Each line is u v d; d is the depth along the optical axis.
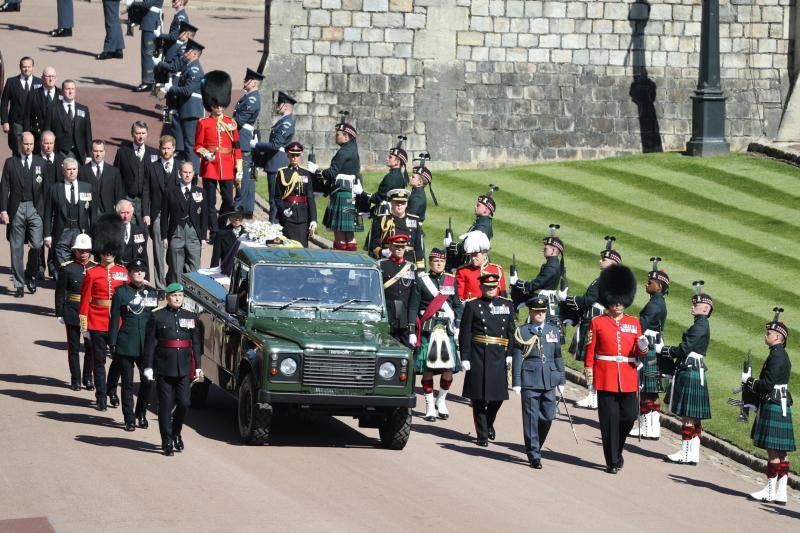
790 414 66.75
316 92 138.88
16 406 70.00
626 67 146.12
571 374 86.75
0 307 90.50
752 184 134.50
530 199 128.38
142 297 67.88
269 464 62.38
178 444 63.72
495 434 73.38
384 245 80.94
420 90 140.88
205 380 74.25
